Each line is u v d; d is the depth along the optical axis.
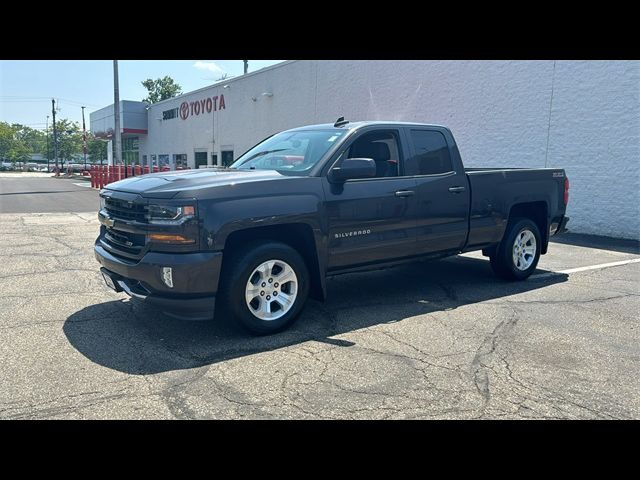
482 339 4.81
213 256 4.33
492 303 6.02
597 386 3.84
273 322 4.75
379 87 17.67
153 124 40.25
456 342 4.71
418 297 6.27
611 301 6.16
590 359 4.37
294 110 22.62
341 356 4.33
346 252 5.19
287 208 4.70
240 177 4.75
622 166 11.23
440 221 5.95
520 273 7.06
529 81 12.88
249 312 4.61
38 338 4.63
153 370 3.97
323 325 5.13
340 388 3.73
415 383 3.83
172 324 5.04
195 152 33.22
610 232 11.55
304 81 21.72
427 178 5.82
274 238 4.96
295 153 5.53
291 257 4.79
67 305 5.67
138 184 4.78
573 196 12.20
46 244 9.76
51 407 3.39
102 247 5.04
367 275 7.49
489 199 6.45
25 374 3.88
